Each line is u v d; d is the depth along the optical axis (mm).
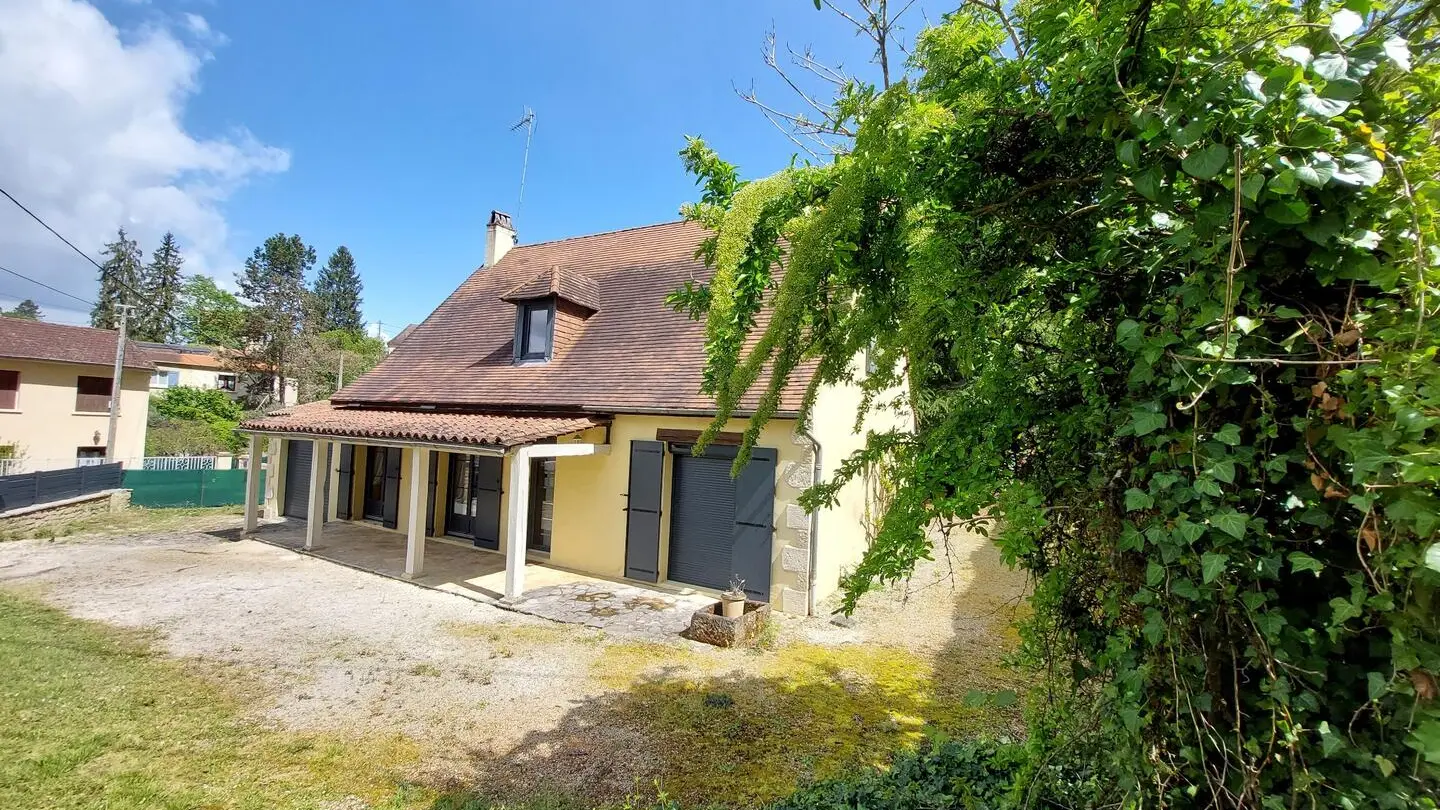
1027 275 2145
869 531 10500
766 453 8438
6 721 4590
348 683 5672
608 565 9703
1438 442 1071
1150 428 1434
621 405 9555
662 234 14234
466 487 12281
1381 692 1162
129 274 56344
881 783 3285
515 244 17328
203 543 11523
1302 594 1414
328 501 13648
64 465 21297
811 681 5949
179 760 4281
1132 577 1677
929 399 2721
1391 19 1313
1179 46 1405
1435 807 1169
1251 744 1365
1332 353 1251
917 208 2301
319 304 39531
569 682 5812
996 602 8680
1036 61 1831
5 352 23016
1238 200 1242
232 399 35719
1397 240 1237
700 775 4273
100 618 7184
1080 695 1993
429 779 4176
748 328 2760
